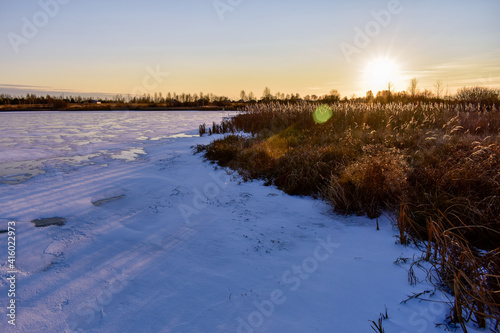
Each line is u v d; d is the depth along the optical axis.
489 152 5.41
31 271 3.12
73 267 3.20
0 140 13.55
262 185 6.19
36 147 11.55
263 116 14.59
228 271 3.07
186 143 11.77
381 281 2.77
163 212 4.79
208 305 2.54
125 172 7.41
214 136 13.06
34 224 4.38
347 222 4.24
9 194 5.77
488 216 3.42
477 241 3.24
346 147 7.49
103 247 3.65
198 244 3.69
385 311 2.37
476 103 16.44
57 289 2.80
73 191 5.91
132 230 4.13
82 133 16.33
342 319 2.31
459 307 2.18
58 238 3.90
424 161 5.89
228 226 4.22
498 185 4.18
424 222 3.65
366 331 2.17
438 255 3.11
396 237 3.62
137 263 3.26
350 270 2.99
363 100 16.69
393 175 4.56
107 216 4.65
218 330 2.24
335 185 4.89
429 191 4.37
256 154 7.68
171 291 2.74
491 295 2.30
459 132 9.05
